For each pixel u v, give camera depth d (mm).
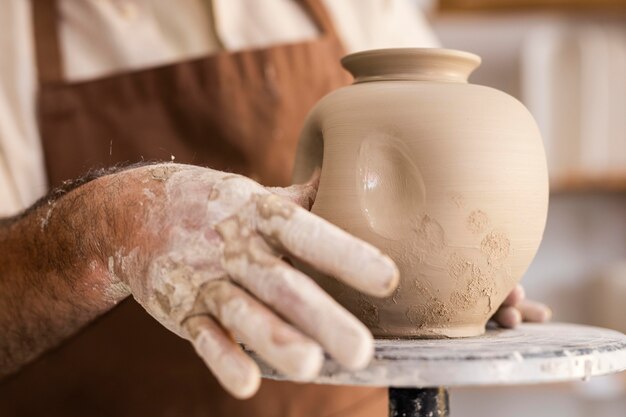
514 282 715
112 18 1091
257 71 1074
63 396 1021
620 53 1873
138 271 581
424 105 668
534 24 1905
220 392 1033
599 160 1859
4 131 1030
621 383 1772
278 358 468
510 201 673
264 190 573
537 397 2129
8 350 863
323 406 1069
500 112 688
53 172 1043
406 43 1309
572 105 1901
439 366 536
